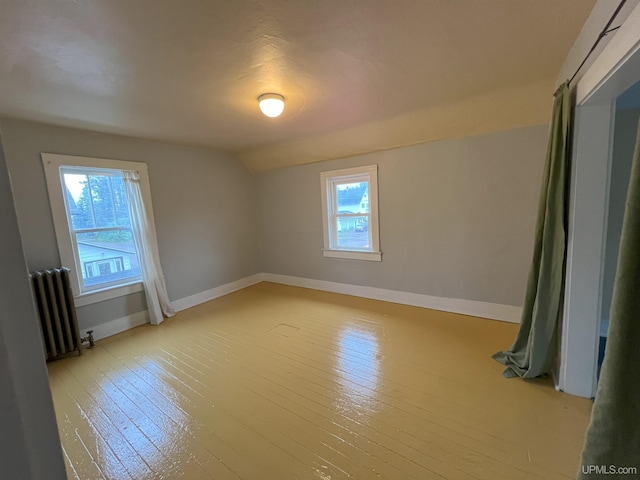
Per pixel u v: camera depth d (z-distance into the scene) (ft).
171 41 5.30
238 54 5.84
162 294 12.11
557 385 6.81
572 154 6.03
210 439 5.79
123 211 11.43
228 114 9.23
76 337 9.32
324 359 8.52
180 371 8.20
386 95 8.32
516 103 8.73
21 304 1.05
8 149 8.78
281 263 16.57
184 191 13.26
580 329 6.27
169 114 9.02
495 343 8.94
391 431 5.79
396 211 12.30
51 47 5.26
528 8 4.82
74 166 9.96
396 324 10.61
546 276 6.70
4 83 6.48
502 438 5.49
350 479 4.85
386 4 4.58
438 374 7.52
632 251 2.34
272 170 15.89
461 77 7.37
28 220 9.08
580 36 5.51
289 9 4.60
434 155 11.13
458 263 11.18
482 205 10.44
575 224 6.04
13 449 1.05
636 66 4.05
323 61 6.26
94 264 10.66
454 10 4.79
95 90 7.11
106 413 6.60
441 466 5.00
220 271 14.97
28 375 1.07
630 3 3.78
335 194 14.34
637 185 2.33
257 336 10.21
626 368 2.35
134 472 5.15
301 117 9.95
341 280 14.49
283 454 5.38
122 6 4.33
